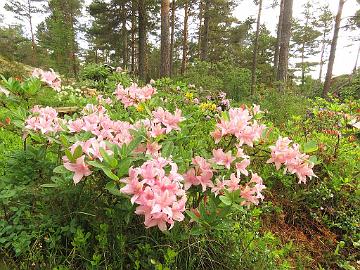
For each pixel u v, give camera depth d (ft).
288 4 36.22
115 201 7.01
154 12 67.51
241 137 7.25
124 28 76.74
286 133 16.44
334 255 9.62
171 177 5.80
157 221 5.52
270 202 10.64
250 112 9.86
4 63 41.60
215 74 43.24
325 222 11.02
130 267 6.86
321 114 18.79
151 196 5.46
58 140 7.52
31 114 8.09
